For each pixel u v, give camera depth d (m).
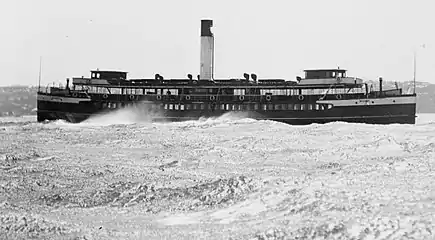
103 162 52.03
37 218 27.06
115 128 86.44
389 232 20.09
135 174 44.59
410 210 22.95
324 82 99.31
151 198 35.47
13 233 24.17
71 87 113.88
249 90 102.94
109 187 38.97
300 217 24.95
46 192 37.53
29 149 60.38
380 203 25.03
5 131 81.31
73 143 67.75
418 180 31.58
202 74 118.38
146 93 107.69
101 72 113.81
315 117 98.75
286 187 32.25
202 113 104.94
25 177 42.38
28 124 99.88
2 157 52.38
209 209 31.45
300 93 100.25
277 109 101.25
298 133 73.75
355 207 24.98
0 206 31.92
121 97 108.12
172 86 106.56
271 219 25.81
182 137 73.00
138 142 68.25
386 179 32.75
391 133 68.31
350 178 33.97
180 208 32.41
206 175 44.31
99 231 25.30
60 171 45.47
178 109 105.94
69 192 37.38
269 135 72.62
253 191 33.78
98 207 33.59
